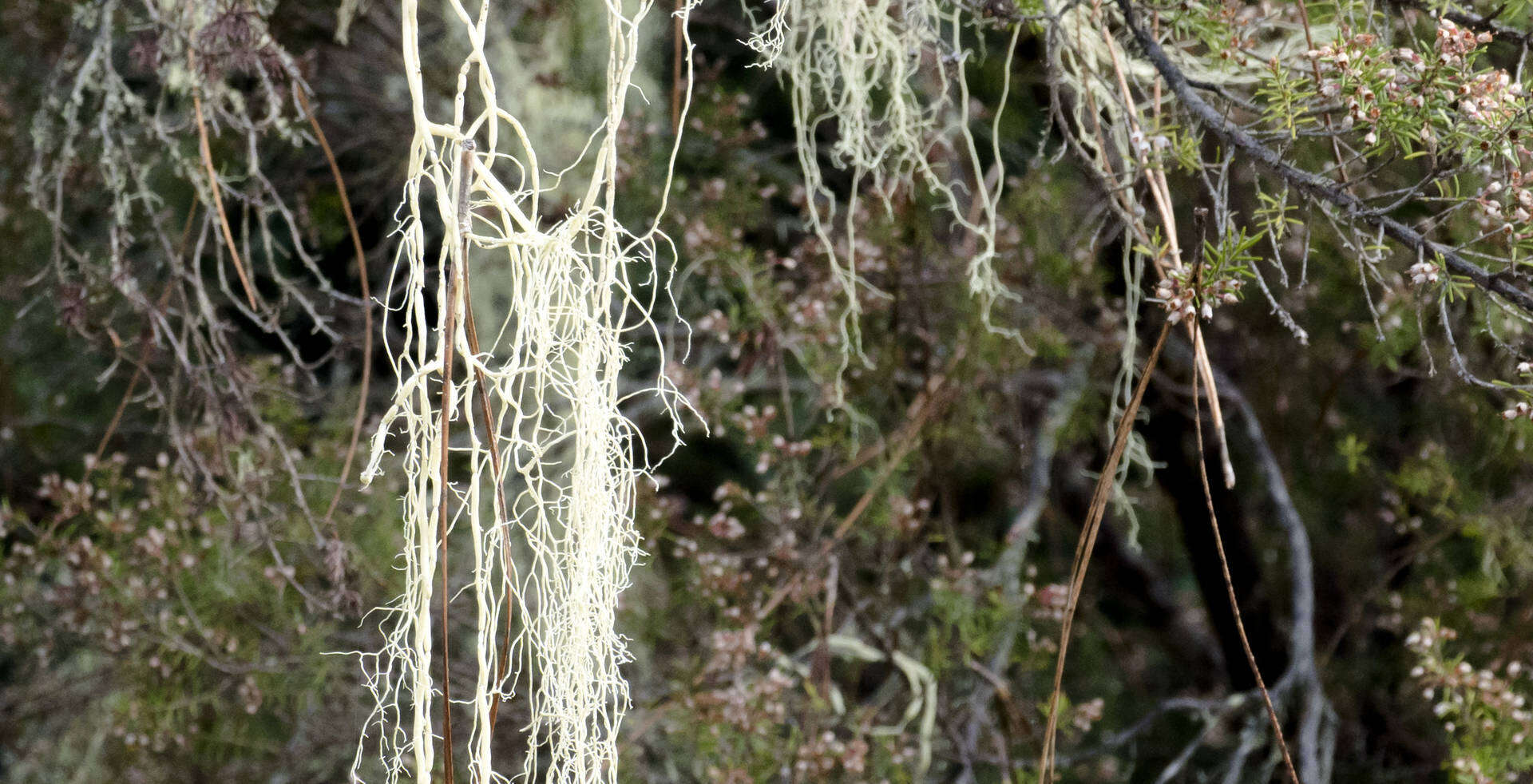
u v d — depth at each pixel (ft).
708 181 10.39
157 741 9.37
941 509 11.89
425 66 11.73
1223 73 5.83
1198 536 14.79
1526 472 10.36
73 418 13.78
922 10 6.16
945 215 11.32
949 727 10.29
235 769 10.30
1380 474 12.06
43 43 10.73
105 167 8.06
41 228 11.05
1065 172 10.85
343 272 13.07
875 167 6.64
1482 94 4.31
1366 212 4.47
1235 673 15.37
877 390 10.75
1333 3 5.45
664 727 10.48
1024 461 10.02
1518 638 9.74
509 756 9.93
